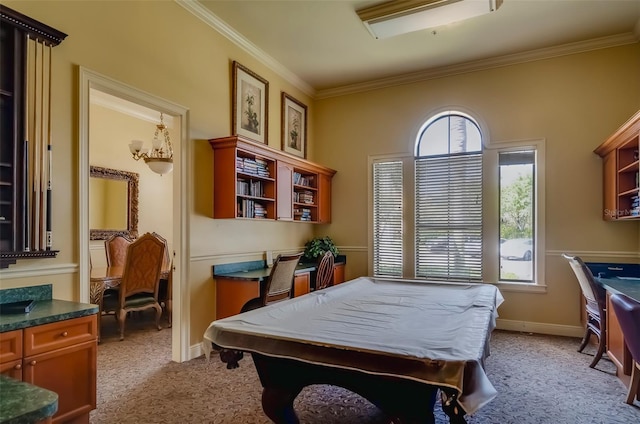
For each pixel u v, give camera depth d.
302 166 4.79
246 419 2.33
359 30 3.92
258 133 4.41
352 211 5.43
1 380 0.96
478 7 3.30
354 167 5.44
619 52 4.09
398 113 5.18
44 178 2.30
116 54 2.81
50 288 2.30
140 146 4.84
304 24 3.80
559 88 4.33
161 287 5.02
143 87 3.03
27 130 2.21
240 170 3.75
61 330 1.97
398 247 5.15
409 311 2.27
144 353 3.59
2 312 1.94
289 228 5.03
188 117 3.46
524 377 3.02
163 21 3.22
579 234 4.21
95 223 5.34
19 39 2.18
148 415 2.38
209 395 2.67
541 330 4.34
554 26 3.83
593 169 4.17
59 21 2.44
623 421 2.33
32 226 2.23
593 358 3.46
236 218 3.69
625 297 2.27
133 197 5.84
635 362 2.44
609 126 4.12
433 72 4.92
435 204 4.95
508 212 4.60
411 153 5.07
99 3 2.70
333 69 4.91
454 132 4.91
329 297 2.69
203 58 3.64
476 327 1.87
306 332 1.77
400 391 1.52
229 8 3.53
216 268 3.73
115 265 5.16
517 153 4.57
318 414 2.41
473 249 4.72
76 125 2.51
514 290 4.46
